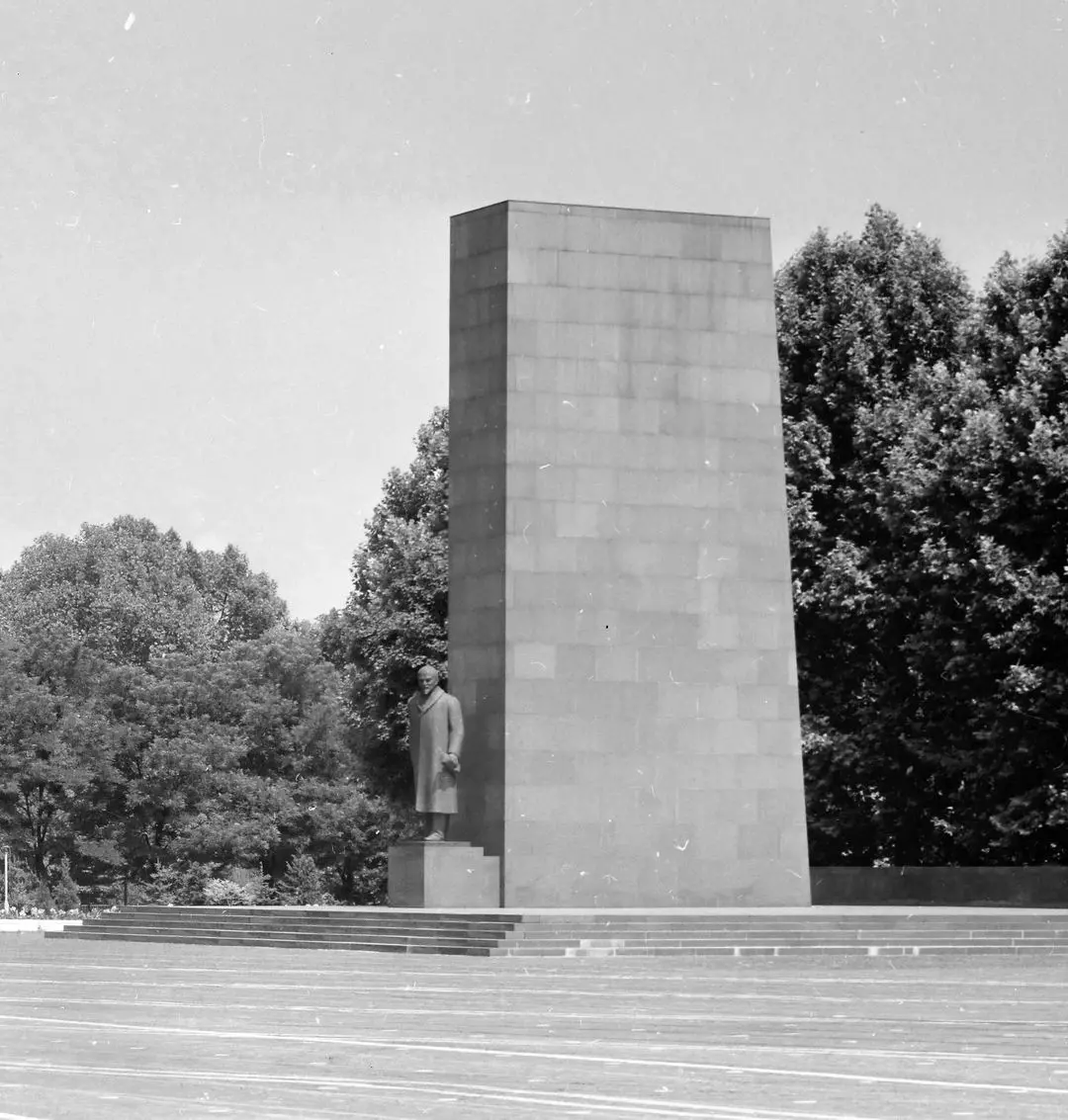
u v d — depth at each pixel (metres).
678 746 41.00
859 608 50.81
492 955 32.62
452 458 42.03
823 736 51.25
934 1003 24.59
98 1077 17.95
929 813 52.38
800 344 55.16
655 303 42.09
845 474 53.50
